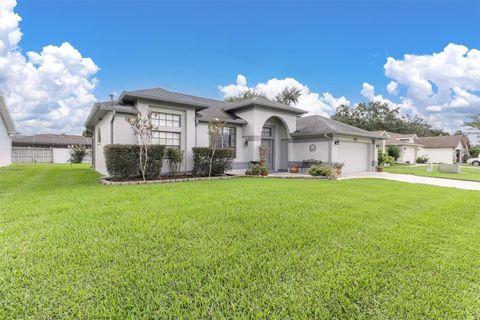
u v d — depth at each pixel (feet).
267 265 10.08
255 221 15.52
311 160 53.67
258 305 7.75
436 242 13.23
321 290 8.57
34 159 100.27
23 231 13.16
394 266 10.44
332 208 19.52
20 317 7.09
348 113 147.43
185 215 16.33
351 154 59.88
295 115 57.98
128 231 13.35
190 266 9.87
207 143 46.60
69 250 10.95
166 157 39.73
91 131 63.21
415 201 23.73
